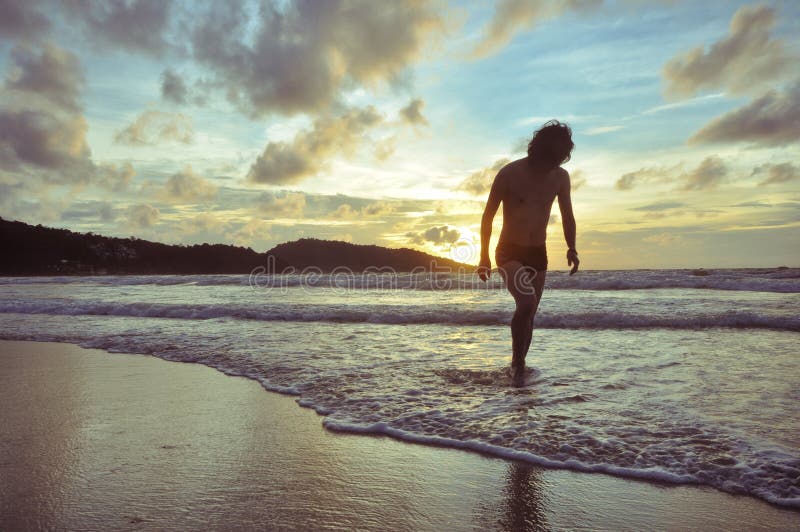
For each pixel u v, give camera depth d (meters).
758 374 3.67
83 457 2.22
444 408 2.95
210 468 2.11
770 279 14.05
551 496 1.84
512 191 3.70
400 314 7.61
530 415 2.76
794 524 1.61
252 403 3.18
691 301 9.27
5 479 1.98
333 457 2.25
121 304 9.44
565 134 3.47
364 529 1.59
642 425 2.55
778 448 2.19
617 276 17.17
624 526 1.61
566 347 4.98
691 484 1.92
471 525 1.62
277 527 1.60
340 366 4.19
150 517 1.66
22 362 4.62
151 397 3.33
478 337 5.78
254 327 6.89
